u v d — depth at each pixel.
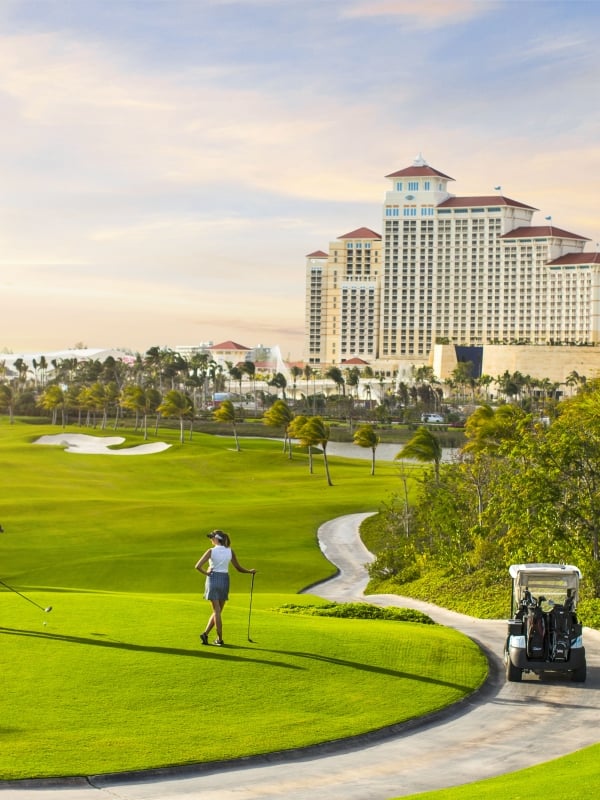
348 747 25.67
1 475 153.00
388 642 35.75
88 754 23.20
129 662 30.09
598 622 44.69
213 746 24.28
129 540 93.25
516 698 31.56
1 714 25.41
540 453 53.22
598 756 24.44
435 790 22.22
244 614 39.41
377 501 121.06
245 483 157.75
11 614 36.53
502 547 62.84
